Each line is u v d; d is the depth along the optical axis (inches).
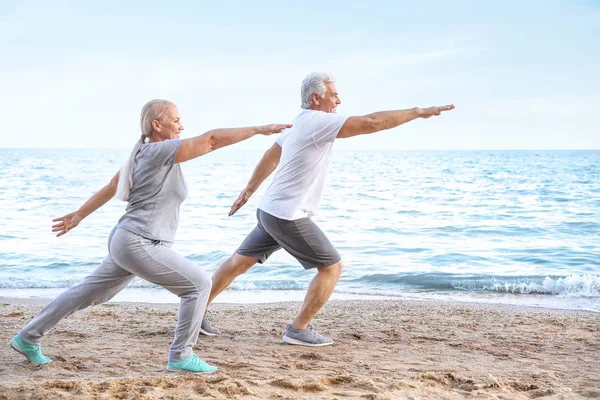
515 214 861.2
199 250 531.2
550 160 4256.9
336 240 599.8
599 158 4862.2
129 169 143.1
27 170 2463.1
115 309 285.0
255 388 137.3
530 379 153.6
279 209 182.2
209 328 208.2
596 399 134.0
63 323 233.0
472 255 507.2
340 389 140.4
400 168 2800.2
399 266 452.8
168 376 146.6
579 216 828.0
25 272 439.8
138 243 142.6
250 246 199.5
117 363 164.9
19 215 846.5
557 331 228.5
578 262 473.1
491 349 194.1
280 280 395.5
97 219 764.0
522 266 457.4
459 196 1199.6
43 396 128.3
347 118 174.6
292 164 181.8
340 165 3233.3
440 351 189.9
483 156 5969.5
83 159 4471.0
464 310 292.2
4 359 166.9
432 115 167.8
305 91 185.8
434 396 134.3
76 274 433.7
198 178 1839.3
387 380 147.6
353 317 260.8
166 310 281.1
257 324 235.6
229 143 141.2
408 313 278.4
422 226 714.2
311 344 193.9
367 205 1000.9
